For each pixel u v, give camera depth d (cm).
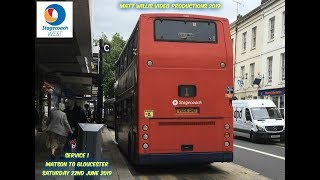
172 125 1042
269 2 3353
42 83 2316
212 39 1080
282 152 1664
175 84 1048
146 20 1053
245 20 3903
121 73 1560
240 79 3922
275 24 3272
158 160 1030
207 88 1062
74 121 1487
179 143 1042
